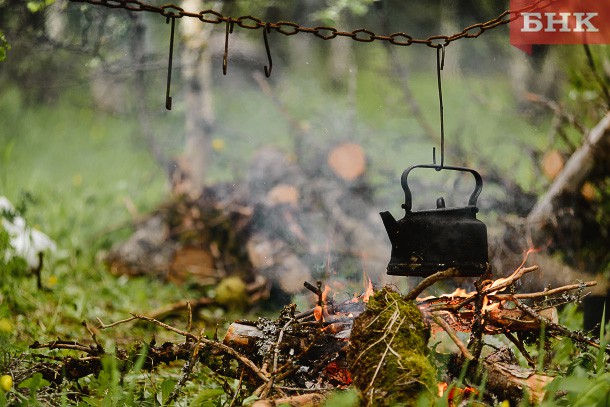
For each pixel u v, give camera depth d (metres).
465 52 14.20
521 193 6.91
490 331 3.88
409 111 10.73
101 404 3.54
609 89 7.13
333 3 8.88
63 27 7.47
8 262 6.04
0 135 13.15
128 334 5.77
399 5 14.18
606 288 5.56
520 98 11.08
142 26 7.91
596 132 6.30
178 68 8.55
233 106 11.48
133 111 10.20
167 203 7.93
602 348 3.59
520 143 7.61
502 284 3.84
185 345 3.87
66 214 8.41
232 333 3.85
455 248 3.67
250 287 7.00
